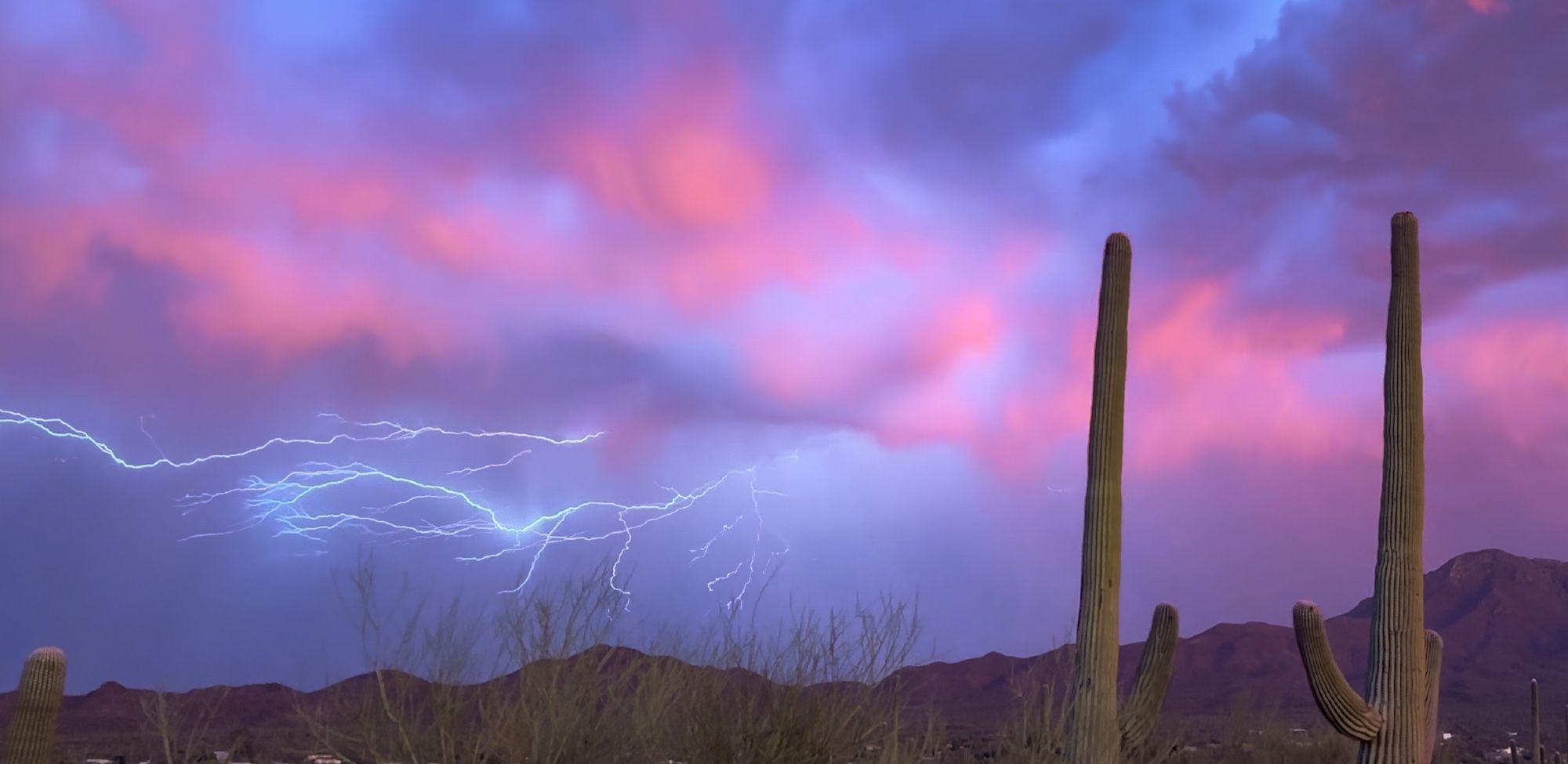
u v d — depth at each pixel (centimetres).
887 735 1165
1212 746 2281
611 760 1127
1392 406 1286
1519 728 6100
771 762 1122
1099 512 1097
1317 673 1207
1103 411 1118
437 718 1092
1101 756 1052
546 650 1157
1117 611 1085
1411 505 1255
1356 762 1231
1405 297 1309
